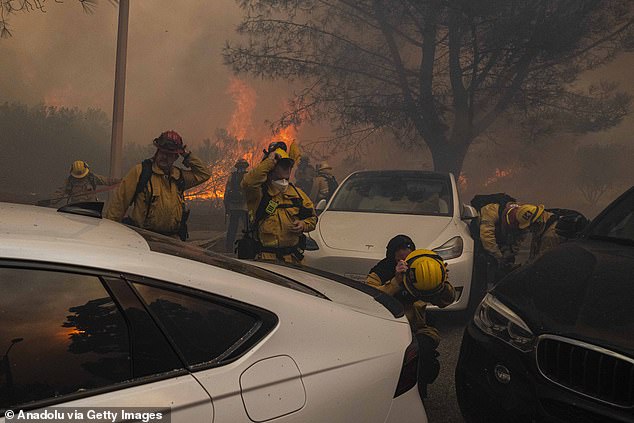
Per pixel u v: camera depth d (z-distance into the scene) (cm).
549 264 358
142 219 475
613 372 266
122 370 186
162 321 195
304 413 204
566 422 279
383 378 230
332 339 225
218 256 248
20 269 184
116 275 194
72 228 213
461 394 344
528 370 298
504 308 329
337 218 700
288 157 500
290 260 521
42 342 180
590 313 292
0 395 171
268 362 205
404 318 268
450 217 698
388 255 461
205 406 187
